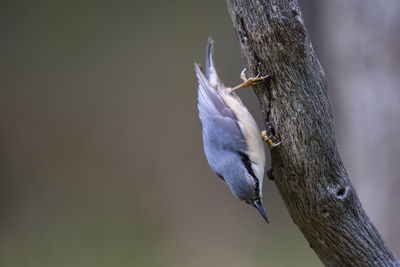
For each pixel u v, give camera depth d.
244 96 18.36
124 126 18.98
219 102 6.93
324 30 15.43
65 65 19.72
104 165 18.44
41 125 18.83
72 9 20.27
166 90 19.53
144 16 20.47
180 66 19.88
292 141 5.36
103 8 20.34
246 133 6.71
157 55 20.03
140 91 19.53
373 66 10.62
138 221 17.34
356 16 10.73
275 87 5.32
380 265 5.56
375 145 10.53
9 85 19.22
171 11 20.45
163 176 18.28
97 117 19.09
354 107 10.90
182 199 17.84
